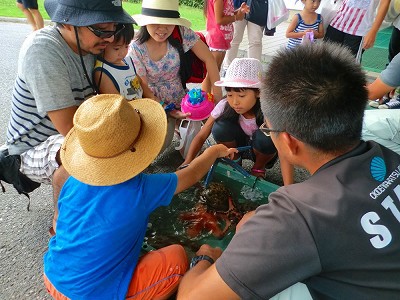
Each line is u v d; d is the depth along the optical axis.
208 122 2.21
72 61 1.65
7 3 8.41
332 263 0.77
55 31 1.60
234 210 1.84
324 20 3.60
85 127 1.14
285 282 0.78
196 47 2.53
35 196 2.11
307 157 0.90
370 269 0.77
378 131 1.94
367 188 0.79
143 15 2.20
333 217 0.76
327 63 0.84
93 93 1.80
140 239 1.35
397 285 0.78
